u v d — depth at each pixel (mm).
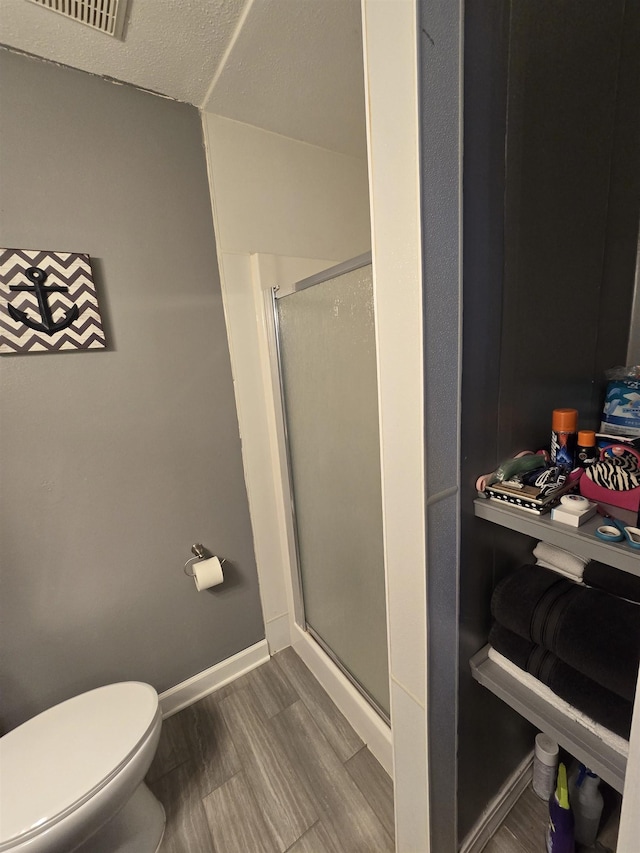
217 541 1418
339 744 1234
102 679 1240
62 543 1119
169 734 1302
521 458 703
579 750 611
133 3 799
